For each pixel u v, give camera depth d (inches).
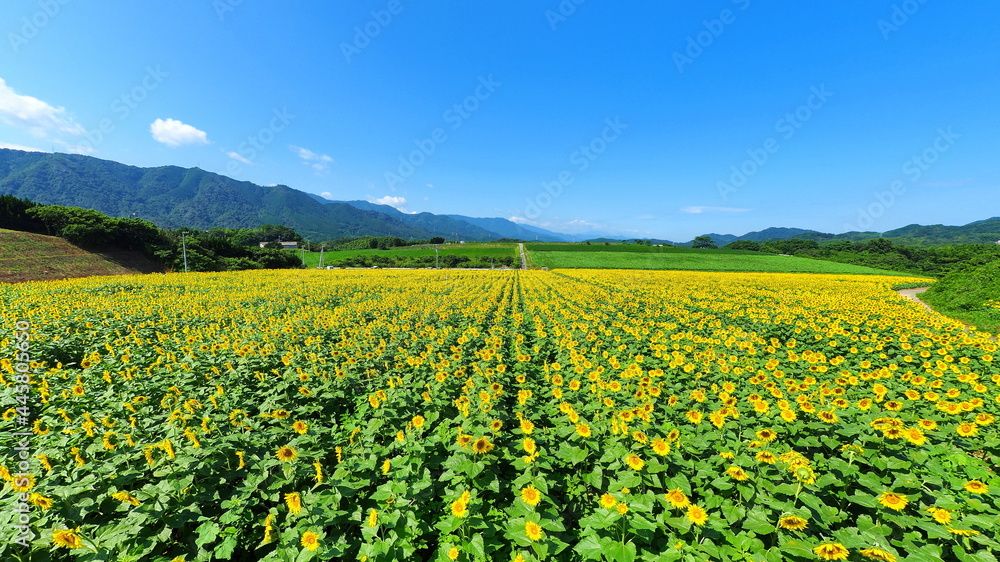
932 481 194.9
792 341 519.5
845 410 271.6
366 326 610.5
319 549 167.5
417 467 218.1
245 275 2032.5
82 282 1400.1
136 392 331.9
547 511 186.1
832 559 150.4
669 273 2481.5
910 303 1123.3
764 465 199.9
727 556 160.2
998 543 154.1
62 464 214.7
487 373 363.3
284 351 461.1
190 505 197.3
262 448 247.6
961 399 311.0
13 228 2166.6
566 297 1105.4
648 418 242.7
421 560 177.0
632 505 174.1
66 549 171.8
